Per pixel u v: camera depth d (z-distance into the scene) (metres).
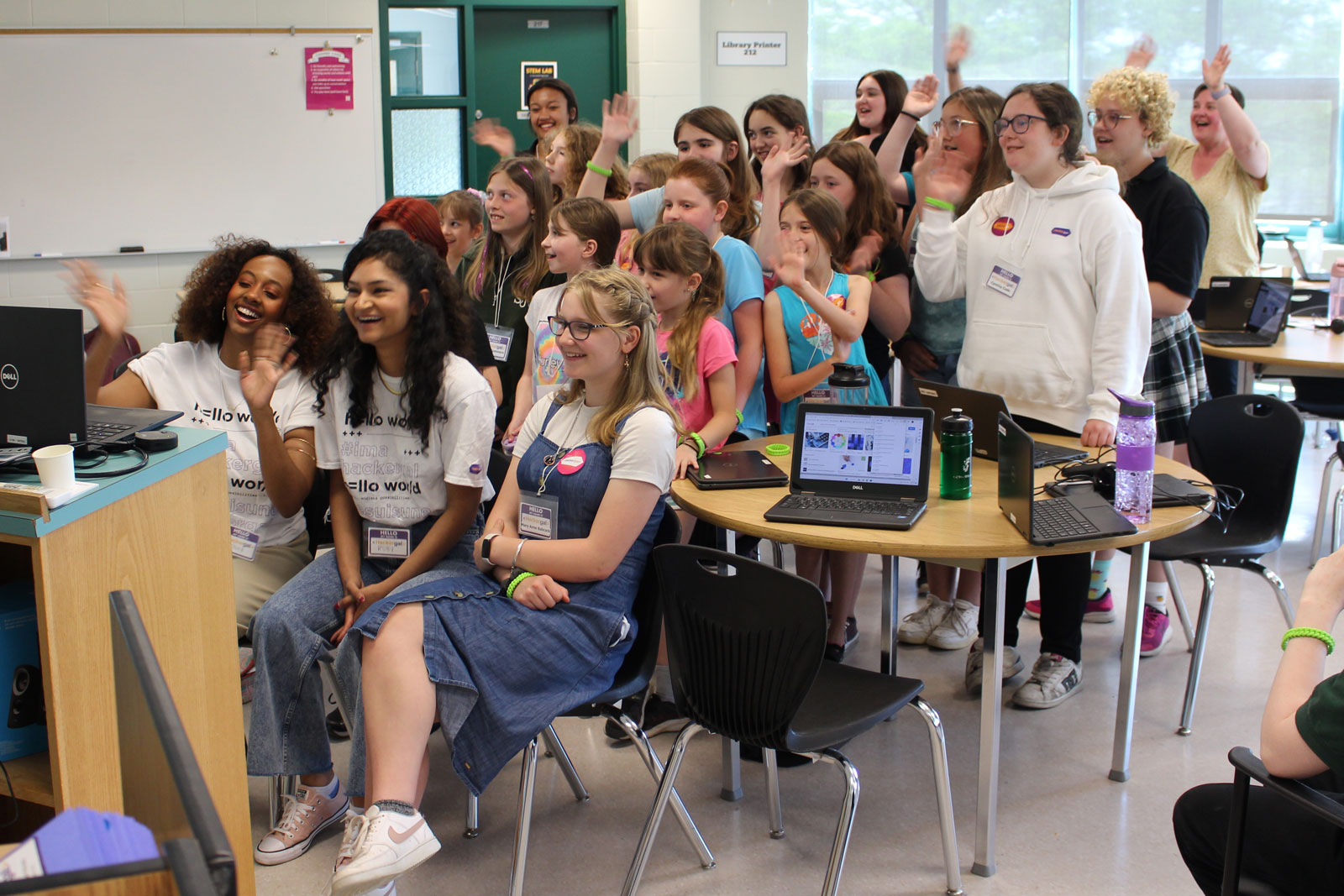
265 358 2.49
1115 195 2.83
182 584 1.86
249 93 6.31
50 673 1.57
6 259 5.97
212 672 1.95
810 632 1.86
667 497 2.58
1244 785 1.57
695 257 2.84
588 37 7.11
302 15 6.34
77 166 6.05
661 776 2.18
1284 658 1.58
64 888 0.66
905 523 2.25
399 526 2.53
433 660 2.03
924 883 2.27
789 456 2.87
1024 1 7.10
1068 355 2.88
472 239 4.20
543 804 2.62
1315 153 6.88
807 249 3.06
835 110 7.30
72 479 1.60
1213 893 1.76
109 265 6.17
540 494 2.29
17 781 1.74
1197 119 4.63
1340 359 3.78
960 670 3.29
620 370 2.26
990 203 3.04
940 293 3.19
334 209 6.59
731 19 7.11
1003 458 2.37
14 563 2.05
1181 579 4.02
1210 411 3.11
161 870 0.67
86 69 5.99
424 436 2.45
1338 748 1.40
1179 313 3.31
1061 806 2.56
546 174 3.50
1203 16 6.89
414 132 6.93
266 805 2.63
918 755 2.82
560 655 2.12
